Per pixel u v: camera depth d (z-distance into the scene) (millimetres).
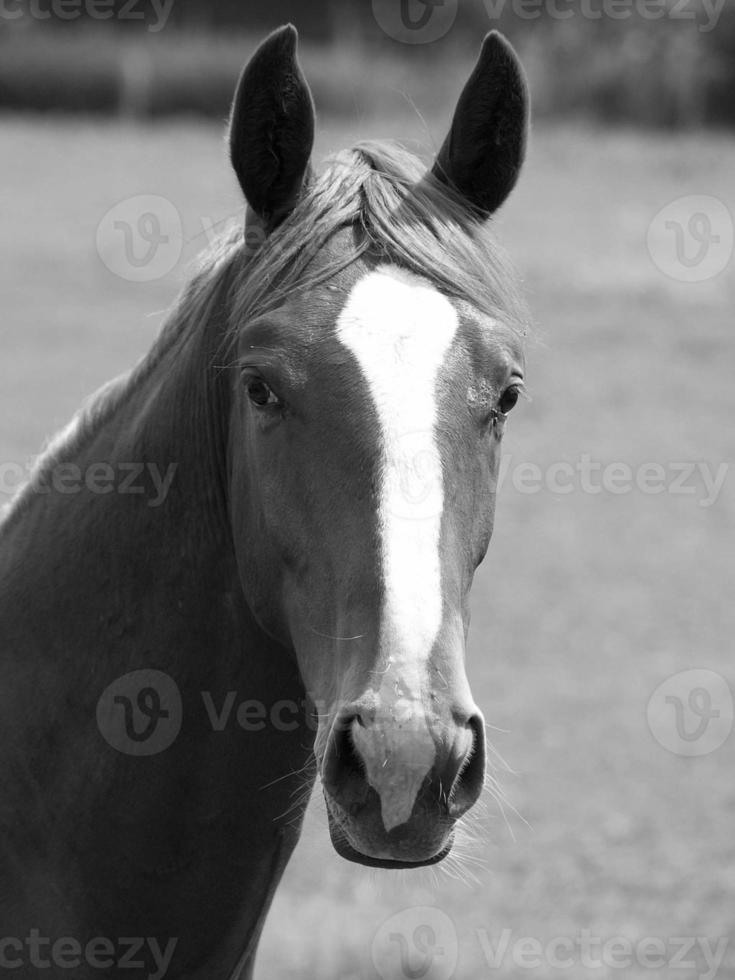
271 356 3725
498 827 10523
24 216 32188
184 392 4262
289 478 3736
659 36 48719
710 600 16078
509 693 13070
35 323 25312
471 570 3816
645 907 9367
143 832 4152
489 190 4348
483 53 4195
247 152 4062
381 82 46844
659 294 30188
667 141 45750
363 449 3586
